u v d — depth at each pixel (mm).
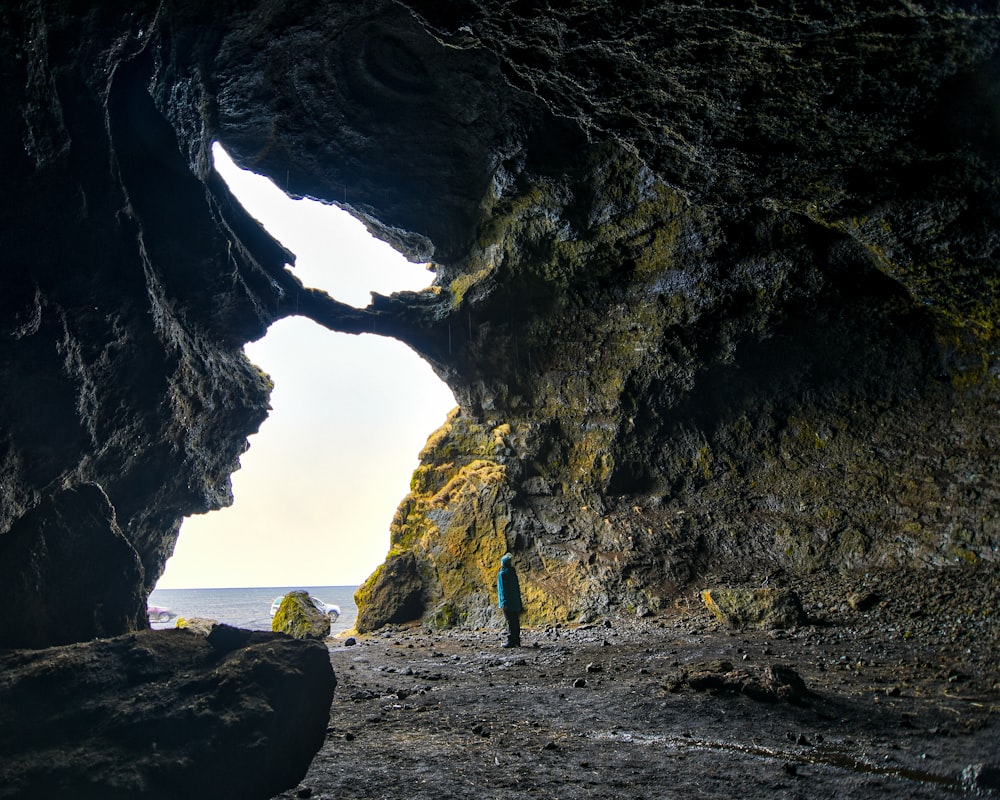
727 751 6359
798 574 15297
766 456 16531
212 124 14055
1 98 6727
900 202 10219
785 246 14508
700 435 17297
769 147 9539
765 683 8211
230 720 4125
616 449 17906
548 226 16594
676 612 15648
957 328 13578
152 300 10078
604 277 17188
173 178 10711
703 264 15539
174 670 4609
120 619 6441
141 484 11953
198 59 12039
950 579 12984
